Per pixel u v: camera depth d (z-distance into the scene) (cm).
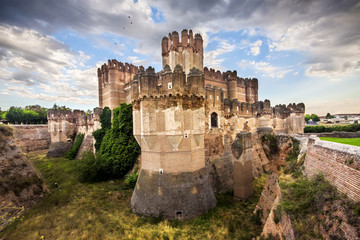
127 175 3155
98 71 5266
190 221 1888
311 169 1448
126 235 1661
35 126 5966
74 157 4959
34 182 2456
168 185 2022
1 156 2283
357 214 812
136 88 2300
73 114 5778
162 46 3061
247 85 5378
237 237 1634
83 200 2378
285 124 4956
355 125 4441
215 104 2897
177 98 2067
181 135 2070
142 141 2220
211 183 2638
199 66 3094
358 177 893
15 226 1819
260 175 3456
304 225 1022
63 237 1619
